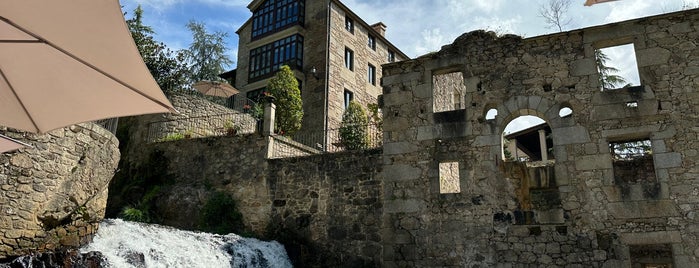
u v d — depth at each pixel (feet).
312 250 52.06
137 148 67.10
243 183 58.03
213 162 60.85
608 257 40.37
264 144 58.49
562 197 42.91
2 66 14.06
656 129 41.81
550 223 42.68
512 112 46.65
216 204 56.75
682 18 43.91
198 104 72.28
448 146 48.01
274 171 56.85
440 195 46.88
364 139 72.64
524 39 48.16
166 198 59.11
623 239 40.32
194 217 57.06
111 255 35.45
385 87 52.11
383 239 47.80
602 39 45.47
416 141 49.24
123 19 12.46
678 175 40.27
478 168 46.29
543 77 46.55
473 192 45.85
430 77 50.75
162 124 67.41
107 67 13.62
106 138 40.60
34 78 14.51
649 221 40.04
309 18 90.94
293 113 77.82
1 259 30.60
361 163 52.54
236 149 60.03
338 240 51.16
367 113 92.94
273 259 50.01
